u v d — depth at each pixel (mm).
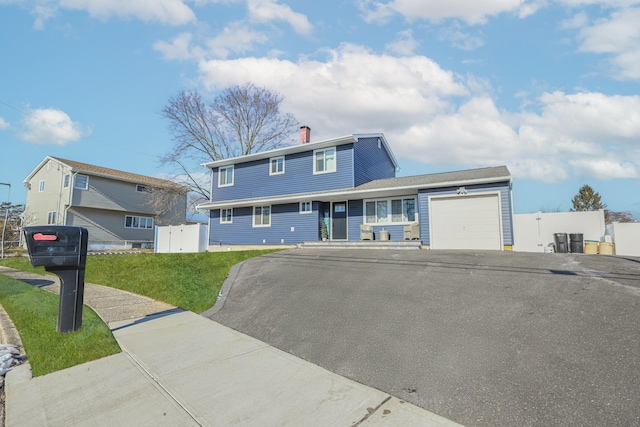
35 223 26766
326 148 17266
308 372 3875
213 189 21719
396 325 4906
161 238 20531
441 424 2750
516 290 5773
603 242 11438
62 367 4184
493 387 3189
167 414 3092
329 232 17250
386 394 3285
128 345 4875
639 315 4246
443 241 13484
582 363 3387
